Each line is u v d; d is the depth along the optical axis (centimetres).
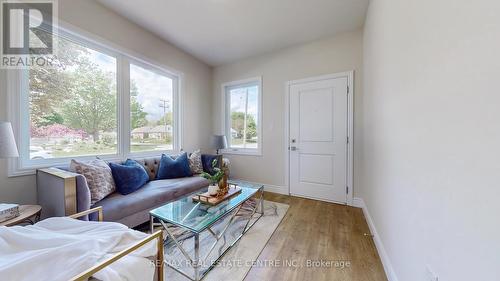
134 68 268
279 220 223
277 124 331
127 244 98
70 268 74
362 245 173
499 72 49
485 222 53
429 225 82
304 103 305
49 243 88
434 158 78
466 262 59
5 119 160
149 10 229
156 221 200
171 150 318
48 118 189
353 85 269
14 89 165
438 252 75
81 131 214
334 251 164
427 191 84
